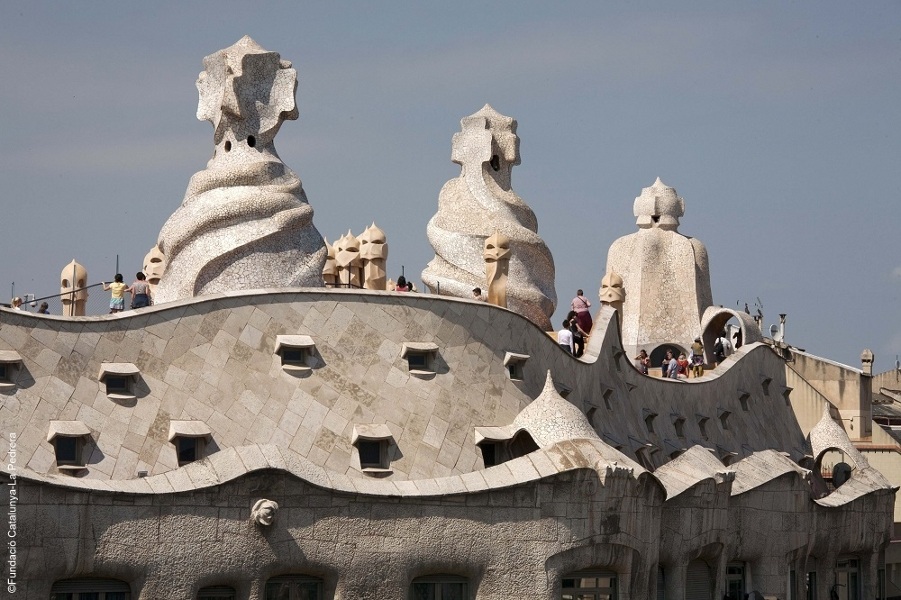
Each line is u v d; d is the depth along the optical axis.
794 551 67.88
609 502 54.12
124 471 49.81
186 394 52.06
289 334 54.62
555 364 61.62
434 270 70.81
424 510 51.16
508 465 53.25
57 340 50.88
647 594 56.59
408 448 54.47
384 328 56.28
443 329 57.38
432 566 51.25
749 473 66.75
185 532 47.25
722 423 76.50
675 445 70.38
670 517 59.44
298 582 49.72
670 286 90.56
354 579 49.81
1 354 49.59
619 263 91.94
